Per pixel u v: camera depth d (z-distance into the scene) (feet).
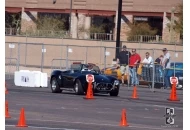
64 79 128.77
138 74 164.55
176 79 125.49
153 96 134.62
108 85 124.88
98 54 218.59
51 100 111.86
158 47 213.46
